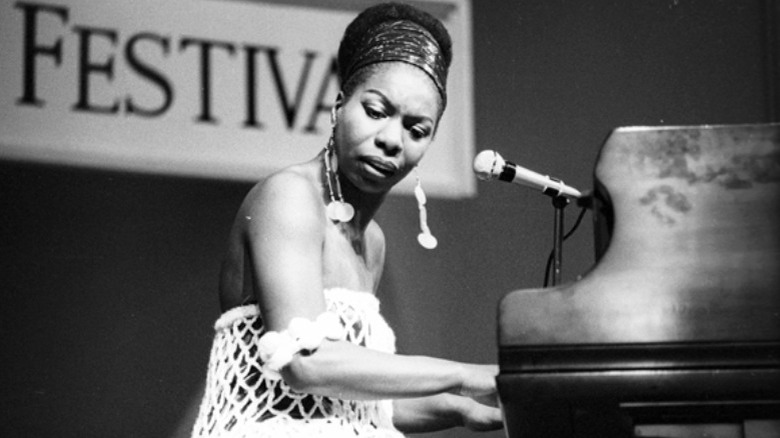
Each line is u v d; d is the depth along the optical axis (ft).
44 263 13.24
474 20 14.99
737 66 15.57
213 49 14.10
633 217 7.57
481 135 14.82
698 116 15.42
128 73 13.80
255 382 9.48
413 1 14.74
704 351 7.39
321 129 14.33
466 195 14.66
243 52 14.17
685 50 15.51
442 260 14.47
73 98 13.60
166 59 13.94
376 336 9.72
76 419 13.09
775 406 7.48
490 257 14.61
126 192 13.62
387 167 9.54
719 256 7.48
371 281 10.37
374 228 10.91
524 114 14.99
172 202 13.74
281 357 8.88
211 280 13.73
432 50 9.76
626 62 15.37
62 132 13.52
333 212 9.77
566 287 7.52
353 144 9.54
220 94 14.05
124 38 13.83
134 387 13.29
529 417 7.80
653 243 7.53
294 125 14.24
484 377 9.02
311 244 9.43
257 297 9.36
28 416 12.98
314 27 14.42
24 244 13.21
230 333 9.73
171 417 13.35
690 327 7.41
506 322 7.51
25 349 13.07
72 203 13.43
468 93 14.84
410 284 14.32
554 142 15.02
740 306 7.41
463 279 14.49
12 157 13.33
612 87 15.28
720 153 7.59
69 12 13.67
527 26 15.17
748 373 7.34
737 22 15.57
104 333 13.30
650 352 7.40
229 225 13.87
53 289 13.23
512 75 15.02
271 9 14.32
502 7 15.14
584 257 14.83
